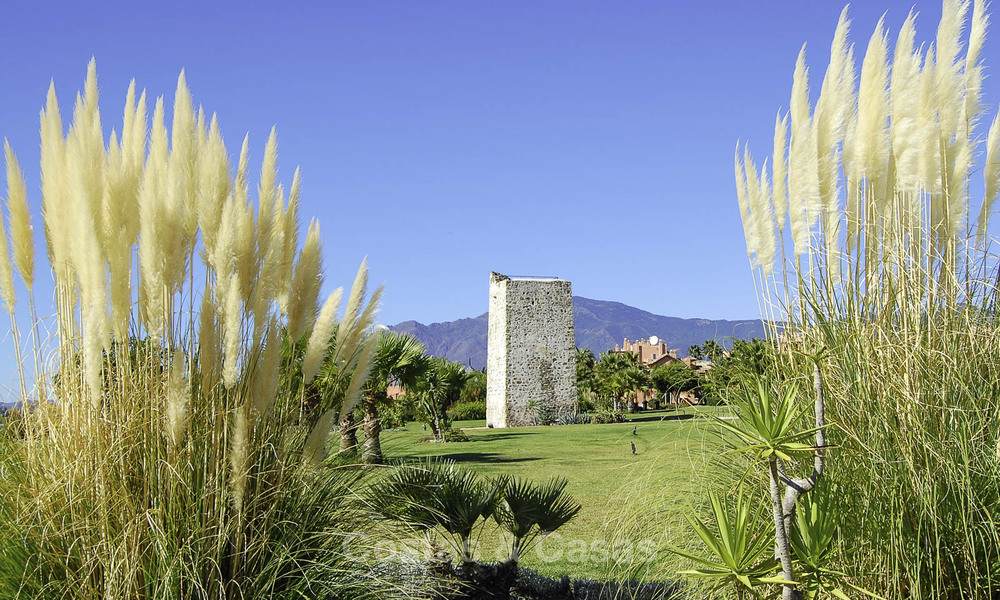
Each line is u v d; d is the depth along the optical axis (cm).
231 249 363
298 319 420
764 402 261
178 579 323
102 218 364
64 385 360
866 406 332
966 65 380
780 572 272
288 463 382
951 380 326
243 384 374
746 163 385
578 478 1187
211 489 347
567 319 4247
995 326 345
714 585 339
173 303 376
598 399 4775
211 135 387
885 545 314
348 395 420
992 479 311
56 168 375
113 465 344
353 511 404
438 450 2091
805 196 369
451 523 475
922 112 365
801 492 264
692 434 395
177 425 340
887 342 338
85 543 331
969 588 297
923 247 367
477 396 5438
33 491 341
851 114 371
